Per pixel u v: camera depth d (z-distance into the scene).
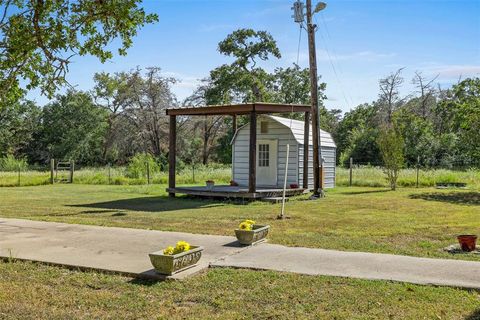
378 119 52.09
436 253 7.35
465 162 34.94
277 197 16.17
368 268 6.29
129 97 45.62
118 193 19.77
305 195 17.64
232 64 42.22
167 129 45.06
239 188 18.14
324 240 8.44
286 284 5.60
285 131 18.95
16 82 6.69
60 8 6.46
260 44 42.16
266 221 11.05
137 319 4.57
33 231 9.34
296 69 45.62
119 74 46.69
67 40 6.68
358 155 42.41
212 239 8.47
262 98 42.59
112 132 48.31
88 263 6.60
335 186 22.70
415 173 25.80
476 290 5.34
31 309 4.86
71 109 49.25
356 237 8.82
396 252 7.43
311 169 19.67
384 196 17.36
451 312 4.63
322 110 45.59
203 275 6.02
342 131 53.50
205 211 13.20
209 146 47.31
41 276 6.12
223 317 4.57
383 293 5.23
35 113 52.00
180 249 6.25
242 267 6.39
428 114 51.16
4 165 41.75
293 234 9.12
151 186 23.48
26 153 53.03
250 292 5.33
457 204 14.66
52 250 7.51
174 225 10.38
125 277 6.03
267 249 7.58
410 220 11.15
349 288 5.42
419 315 4.55
